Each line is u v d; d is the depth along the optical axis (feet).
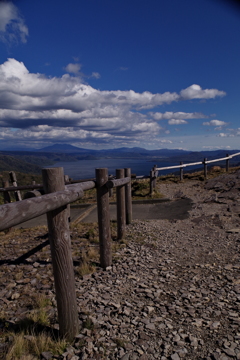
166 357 7.08
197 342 7.67
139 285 11.88
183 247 17.28
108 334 8.21
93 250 16.16
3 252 17.54
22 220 5.80
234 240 17.74
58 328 8.63
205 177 49.85
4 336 8.20
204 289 11.19
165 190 41.09
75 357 7.10
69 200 7.84
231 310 9.31
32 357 7.12
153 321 8.89
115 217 26.07
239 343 7.47
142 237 19.47
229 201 29.48
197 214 25.85
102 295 10.91
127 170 22.41
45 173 7.41
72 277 8.00
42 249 17.38
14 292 11.53
